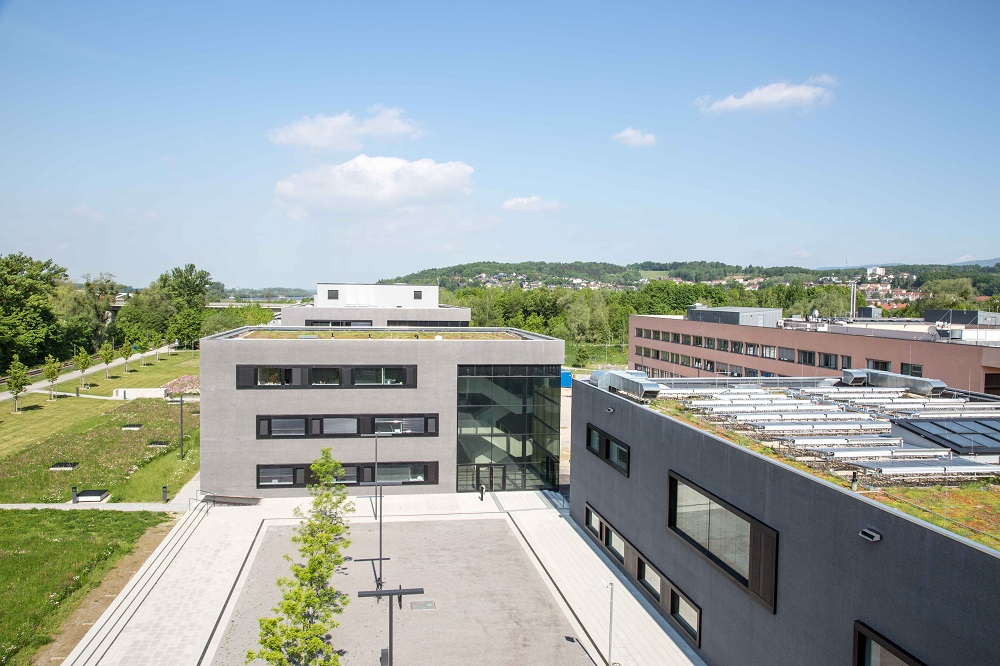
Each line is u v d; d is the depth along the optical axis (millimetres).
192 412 66812
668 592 24953
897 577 13945
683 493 23906
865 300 160375
